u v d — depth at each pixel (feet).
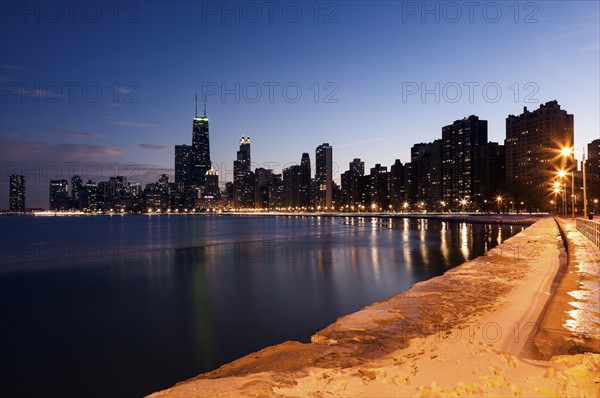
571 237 97.50
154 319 66.69
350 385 17.85
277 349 25.71
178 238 284.20
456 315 30.89
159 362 46.88
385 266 126.62
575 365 18.76
